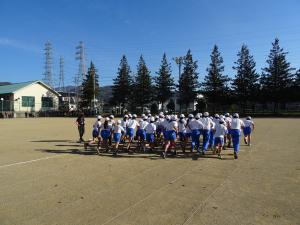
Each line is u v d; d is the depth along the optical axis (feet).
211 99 213.66
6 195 23.84
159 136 50.72
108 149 46.44
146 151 46.26
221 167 34.01
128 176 29.84
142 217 19.34
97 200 22.57
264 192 24.44
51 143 55.67
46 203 21.95
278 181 27.73
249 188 25.55
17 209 20.83
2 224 18.39
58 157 40.78
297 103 212.84
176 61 200.03
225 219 19.02
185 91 216.54
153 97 236.22
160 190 25.04
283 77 189.67
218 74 208.23
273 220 18.88
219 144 40.52
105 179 28.71
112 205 21.50
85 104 249.14
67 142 57.31
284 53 190.39
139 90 234.58
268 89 194.70
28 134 73.05
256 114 192.24
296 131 75.15
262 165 34.83
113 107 254.68
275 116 177.27
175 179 28.63
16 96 207.92
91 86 244.83
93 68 247.50
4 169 33.04
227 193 24.20
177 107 257.34
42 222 18.65
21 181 27.96
